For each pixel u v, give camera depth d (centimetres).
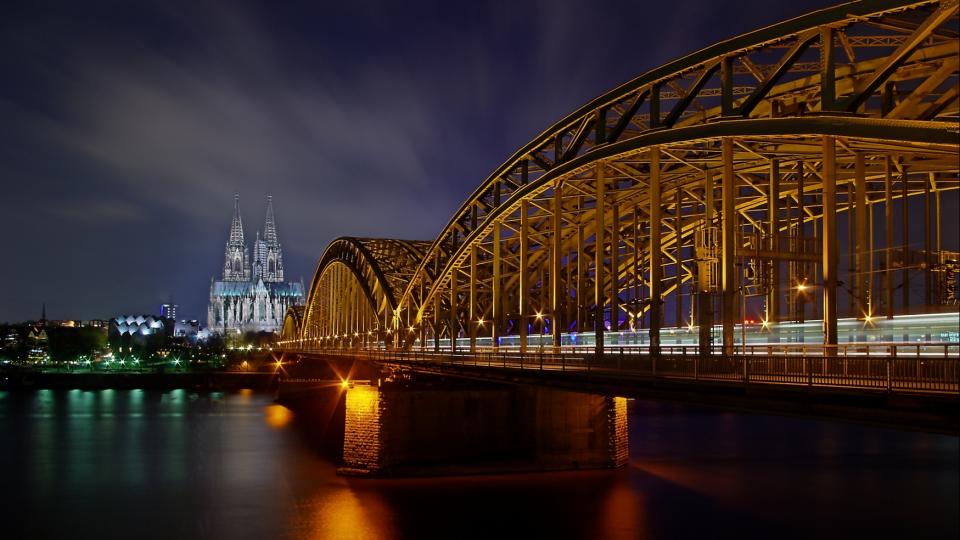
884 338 3136
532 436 6988
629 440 8912
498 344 6275
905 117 2989
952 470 7006
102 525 5125
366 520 5162
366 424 6706
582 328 5691
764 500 5662
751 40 3638
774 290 3991
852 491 6012
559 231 5278
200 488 6259
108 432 10181
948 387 2184
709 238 4525
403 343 9125
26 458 7875
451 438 6762
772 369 2819
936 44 3064
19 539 4803
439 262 8569
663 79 4269
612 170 5147
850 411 2500
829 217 3148
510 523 5050
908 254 3459
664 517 5172
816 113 3253
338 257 12794
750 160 4416
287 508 5538
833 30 3275
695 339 4444
